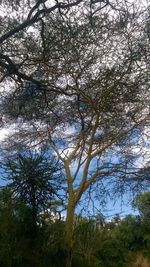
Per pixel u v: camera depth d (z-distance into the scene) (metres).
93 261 12.16
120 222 16.81
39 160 11.88
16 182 11.70
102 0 10.91
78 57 11.66
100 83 13.08
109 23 11.45
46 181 11.86
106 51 12.32
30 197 11.79
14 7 10.58
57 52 11.18
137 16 11.63
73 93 12.73
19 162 11.84
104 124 14.69
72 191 12.59
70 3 10.64
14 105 12.99
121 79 12.89
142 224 16.95
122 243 15.88
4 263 10.27
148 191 16.03
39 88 11.27
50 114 14.66
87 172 13.05
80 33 10.88
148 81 12.91
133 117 14.26
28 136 15.86
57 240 11.75
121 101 13.47
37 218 11.67
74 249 11.97
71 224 12.15
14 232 11.02
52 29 10.71
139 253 16.08
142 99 13.82
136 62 12.56
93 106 13.46
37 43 10.94
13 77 10.85
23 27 10.22
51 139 15.23
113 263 13.92
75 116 14.89
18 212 11.37
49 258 11.38
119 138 14.80
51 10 10.46
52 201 12.04
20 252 10.75
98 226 13.00
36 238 11.45
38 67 11.38
